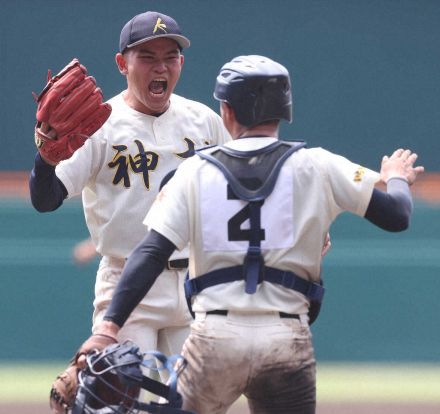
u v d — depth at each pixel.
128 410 12.80
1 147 79.69
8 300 35.34
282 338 13.05
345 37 79.56
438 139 79.94
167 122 18.55
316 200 13.34
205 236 13.21
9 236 48.81
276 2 79.19
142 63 18.00
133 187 18.11
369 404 26.45
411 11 79.50
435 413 25.61
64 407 13.44
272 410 13.34
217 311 13.12
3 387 27.58
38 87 79.75
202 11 78.75
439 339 33.12
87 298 35.78
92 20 79.25
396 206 13.50
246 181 13.25
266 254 13.16
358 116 79.94
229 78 13.59
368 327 33.81
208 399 13.27
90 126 15.47
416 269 39.84
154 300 18.06
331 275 39.06
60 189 16.84
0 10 79.31
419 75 79.75
